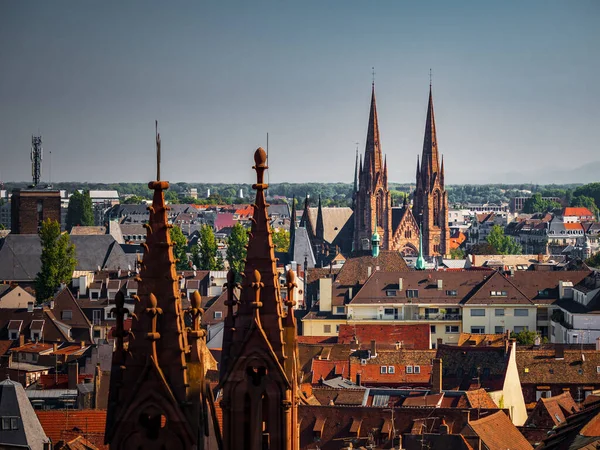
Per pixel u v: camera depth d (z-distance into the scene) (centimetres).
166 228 6316
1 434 13738
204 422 6347
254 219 6881
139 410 6188
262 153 6906
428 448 16988
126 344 6531
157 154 6381
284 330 6762
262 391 6700
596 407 12838
